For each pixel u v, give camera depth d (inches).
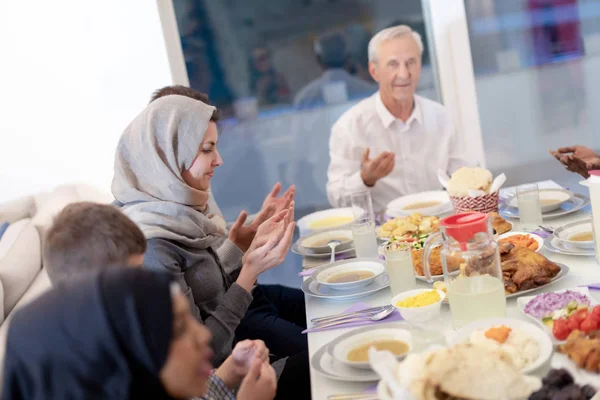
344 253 83.6
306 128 142.6
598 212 59.8
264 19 137.1
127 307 30.6
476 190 82.0
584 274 60.4
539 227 76.2
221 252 82.9
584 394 37.9
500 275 54.0
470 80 135.0
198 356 33.8
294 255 142.9
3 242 89.6
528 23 138.4
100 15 121.7
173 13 126.8
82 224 48.8
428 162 122.3
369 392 45.5
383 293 66.3
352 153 121.3
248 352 55.1
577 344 43.4
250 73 139.4
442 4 131.9
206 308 72.8
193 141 75.4
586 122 142.6
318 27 137.6
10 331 31.5
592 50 139.5
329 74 139.7
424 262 60.1
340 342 51.9
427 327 49.7
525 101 141.6
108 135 125.4
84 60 122.5
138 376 31.1
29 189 124.7
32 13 119.6
